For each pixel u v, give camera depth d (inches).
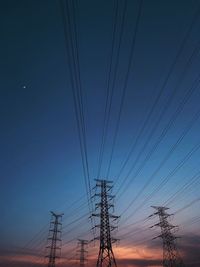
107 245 1579.7
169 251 2047.2
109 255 1550.2
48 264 2445.9
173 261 2007.9
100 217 1681.8
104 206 1722.4
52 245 2524.6
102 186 1803.6
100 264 1520.7
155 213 2204.7
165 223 2149.4
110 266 1513.3
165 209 2213.3
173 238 2078.0
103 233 1617.9
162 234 2114.9
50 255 2484.0
